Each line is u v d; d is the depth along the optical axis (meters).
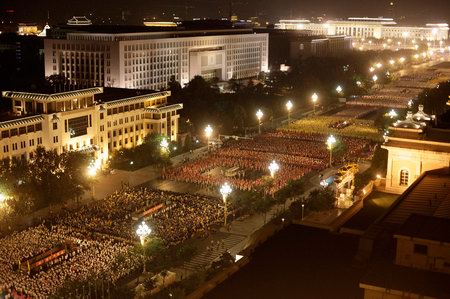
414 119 126.62
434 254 60.47
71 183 164.00
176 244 138.12
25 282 115.56
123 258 126.06
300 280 63.72
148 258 126.94
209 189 185.62
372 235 70.56
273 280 63.94
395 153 110.31
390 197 106.38
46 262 126.12
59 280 115.69
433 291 53.72
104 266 123.69
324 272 65.69
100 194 180.00
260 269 66.75
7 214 148.62
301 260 69.19
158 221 152.62
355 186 160.50
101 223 150.00
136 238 139.62
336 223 82.88
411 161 109.19
